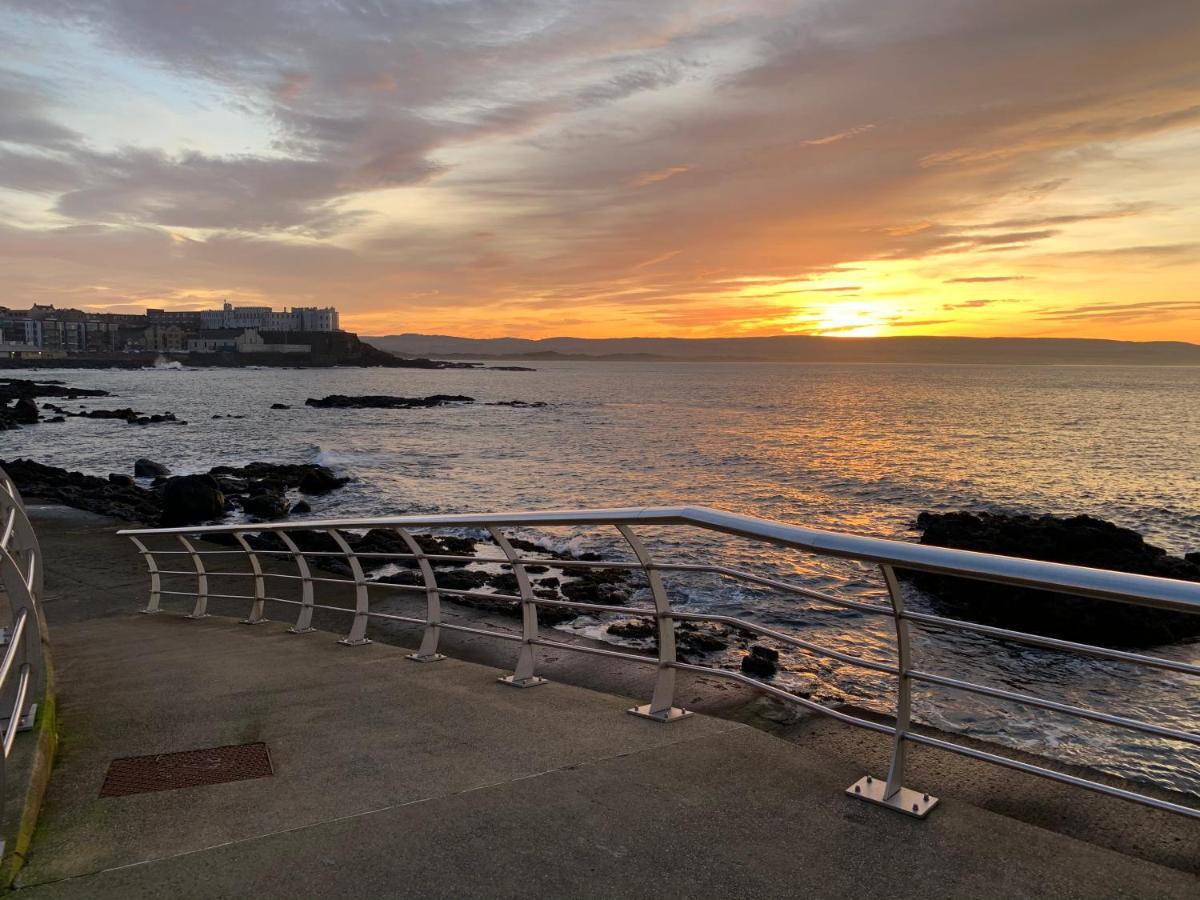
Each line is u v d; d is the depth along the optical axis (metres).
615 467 36.03
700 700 6.04
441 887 2.55
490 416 70.88
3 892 2.61
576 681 6.71
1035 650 10.28
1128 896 2.42
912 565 2.48
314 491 28.52
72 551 13.62
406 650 6.52
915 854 2.67
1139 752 6.63
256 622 8.63
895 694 7.97
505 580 13.60
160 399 91.94
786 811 2.99
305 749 3.99
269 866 2.72
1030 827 2.83
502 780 3.41
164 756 3.98
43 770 3.58
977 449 43.97
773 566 15.53
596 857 2.70
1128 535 16.83
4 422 54.09
